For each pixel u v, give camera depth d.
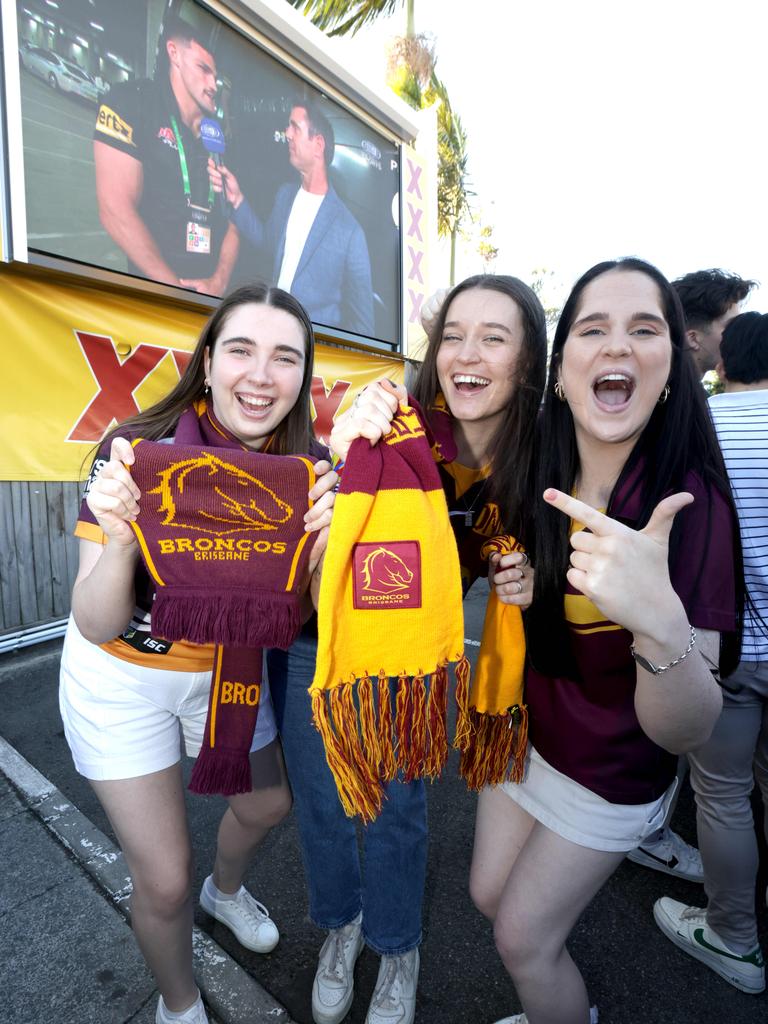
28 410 2.99
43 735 2.93
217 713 1.30
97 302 3.21
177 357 3.63
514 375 1.33
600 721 1.14
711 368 2.38
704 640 1.02
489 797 1.44
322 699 1.05
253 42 3.77
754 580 1.44
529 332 1.33
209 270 3.68
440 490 1.14
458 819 2.39
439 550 1.12
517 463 1.35
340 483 1.10
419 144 5.63
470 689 1.35
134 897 1.29
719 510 1.05
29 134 2.75
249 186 3.88
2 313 2.86
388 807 1.47
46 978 1.65
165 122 3.34
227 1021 1.54
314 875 1.59
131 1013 1.56
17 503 3.73
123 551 1.11
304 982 1.68
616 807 1.15
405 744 1.11
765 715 1.59
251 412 1.34
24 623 3.83
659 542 0.91
